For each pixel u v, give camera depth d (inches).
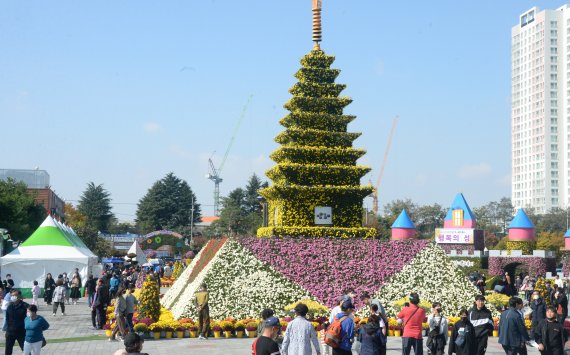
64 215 6476.4
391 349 1209.4
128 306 1354.6
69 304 2279.8
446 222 3934.5
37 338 895.7
